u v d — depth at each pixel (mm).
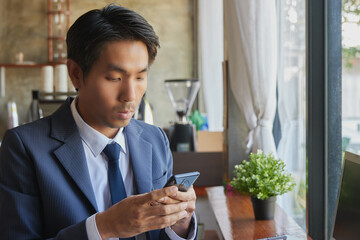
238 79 2760
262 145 2551
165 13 6750
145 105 2811
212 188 2641
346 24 1950
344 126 2010
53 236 1042
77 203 1062
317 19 2092
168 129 3645
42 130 1107
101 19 968
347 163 1410
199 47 6422
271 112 2535
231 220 1979
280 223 1912
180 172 3543
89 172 1124
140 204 940
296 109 2404
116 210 965
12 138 1074
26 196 1039
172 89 3633
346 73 1975
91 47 965
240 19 2535
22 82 6699
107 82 989
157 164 1241
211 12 5039
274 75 2506
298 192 2402
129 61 974
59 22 6504
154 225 961
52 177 1053
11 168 1050
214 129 5203
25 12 6648
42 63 6652
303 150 2346
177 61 6801
